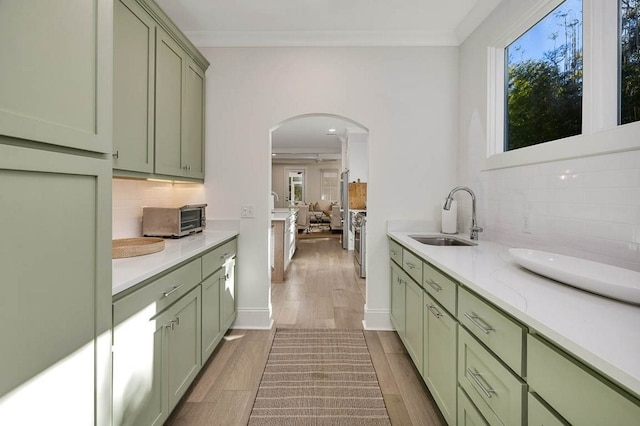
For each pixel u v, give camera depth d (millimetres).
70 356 932
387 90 2867
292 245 6238
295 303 3635
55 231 874
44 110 827
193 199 2877
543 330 812
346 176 7234
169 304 1606
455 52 2867
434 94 2865
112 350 1167
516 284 1171
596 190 1444
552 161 1709
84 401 990
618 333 752
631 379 576
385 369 2250
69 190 921
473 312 1283
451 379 1500
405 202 2893
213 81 2844
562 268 1194
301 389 2016
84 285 984
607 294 994
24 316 788
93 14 1000
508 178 2117
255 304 2914
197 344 1970
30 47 789
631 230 1287
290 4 2393
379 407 1845
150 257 1669
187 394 1959
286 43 2826
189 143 2488
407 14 2527
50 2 844
